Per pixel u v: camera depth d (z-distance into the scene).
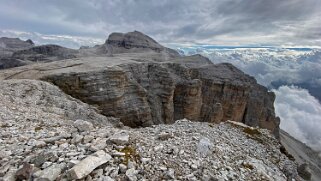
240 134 20.03
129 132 14.61
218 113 110.00
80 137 12.66
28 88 37.75
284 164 16.81
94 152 11.02
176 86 100.06
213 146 14.25
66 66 77.31
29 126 16.11
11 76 63.69
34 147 11.57
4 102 26.11
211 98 120.88
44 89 40.44
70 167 9.48
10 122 16.50
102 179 9.16
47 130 15.22
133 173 9.92
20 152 10.89
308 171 17.92
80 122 15.75
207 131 17.80
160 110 88.19
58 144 12.00
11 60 190.75
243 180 11.64
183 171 11.00
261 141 19.78
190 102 98.81
